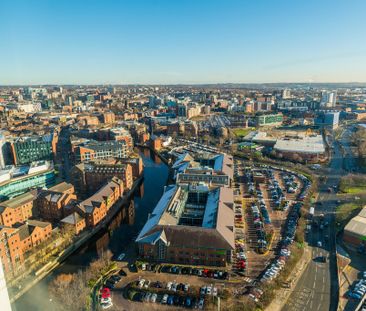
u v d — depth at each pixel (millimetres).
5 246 146375
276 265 158000
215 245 158250
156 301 136250
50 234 186750
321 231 196125
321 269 158000
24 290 145250
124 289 144500
